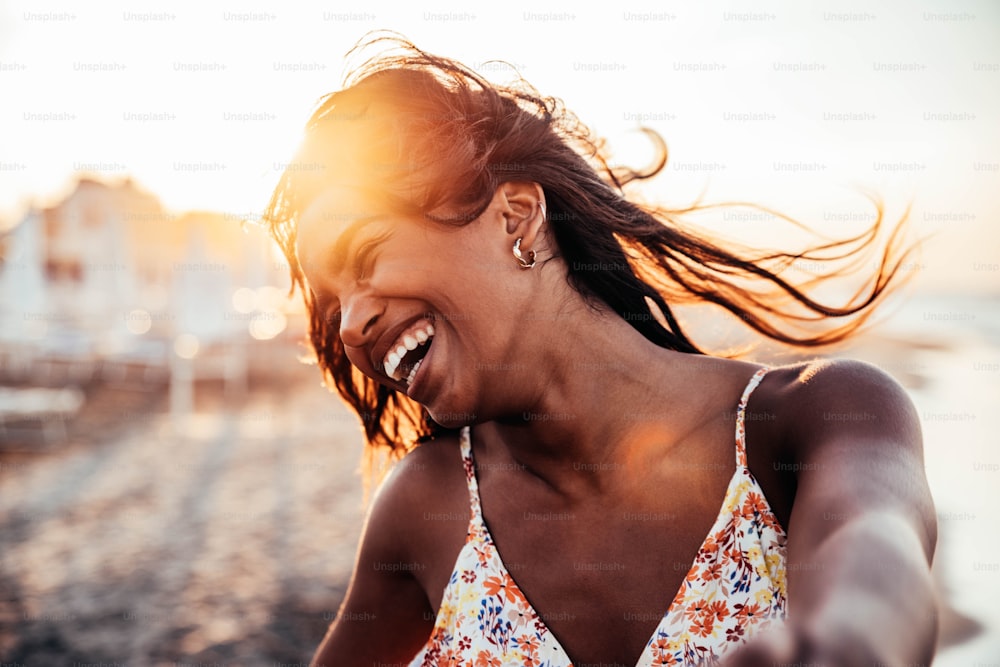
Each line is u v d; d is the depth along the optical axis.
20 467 9.70
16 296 15.30
